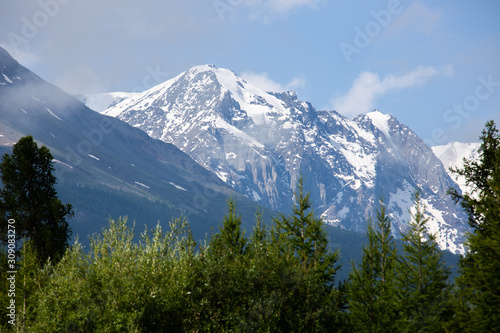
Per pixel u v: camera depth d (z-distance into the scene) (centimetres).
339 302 2161
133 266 1927
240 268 1984
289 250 2197
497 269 1839
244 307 1852
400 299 2159
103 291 1788
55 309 1800
